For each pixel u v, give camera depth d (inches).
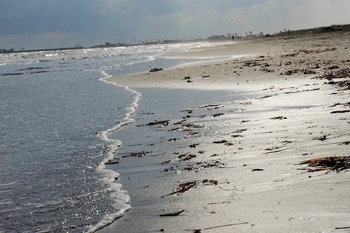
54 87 1163.9
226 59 1838.1
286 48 2295.8
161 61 2234.3
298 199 233.3
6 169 363.3
